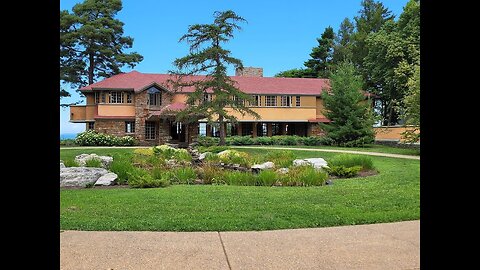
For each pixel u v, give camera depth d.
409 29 41.69
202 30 31.34
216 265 4.07
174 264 4.10
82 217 6.49
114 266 4.03
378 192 9.31
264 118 41.44
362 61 56.88
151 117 36.75
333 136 33.78
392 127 34.53
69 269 3.93
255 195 9.02
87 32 47.66
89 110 39.19
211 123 31.88
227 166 17.50
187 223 5.99
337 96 33.97
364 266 4.04
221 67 31.38
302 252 4.53
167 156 20.78
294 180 11.69
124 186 11.49
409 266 4.03
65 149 28.77
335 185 11.02
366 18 61.06
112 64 50.94
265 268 3.98
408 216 6.45
